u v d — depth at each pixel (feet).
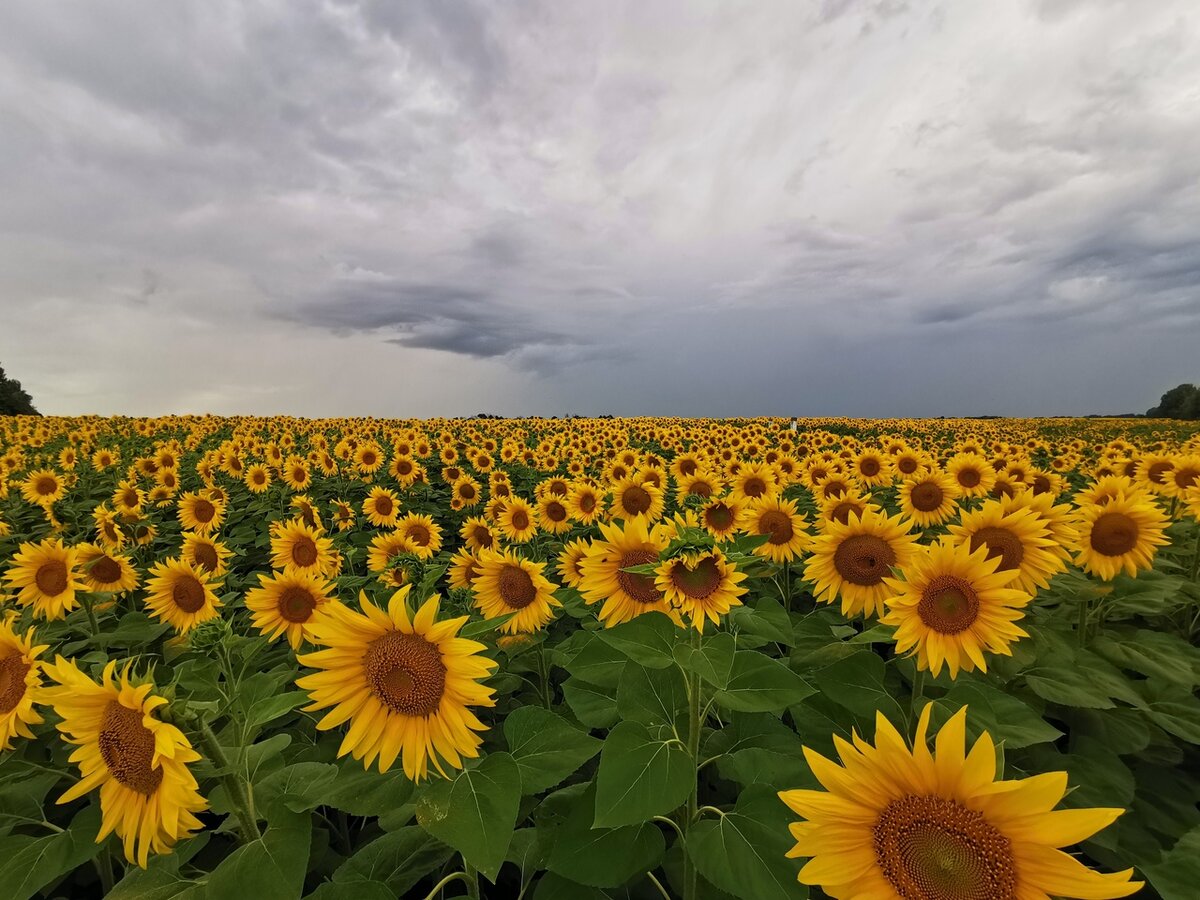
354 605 20.61
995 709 11.32
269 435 94.27
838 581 15.57
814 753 6.16
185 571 17.72
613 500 31.94
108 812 7.69
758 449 59.82
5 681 9.89
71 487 49.14
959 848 5.57
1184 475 27.55
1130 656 14.97
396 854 10.44
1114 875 5.01
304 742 13.53
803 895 7.54
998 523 13.94
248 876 7.09
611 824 7.61
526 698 17.06
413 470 46.73
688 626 11.71
